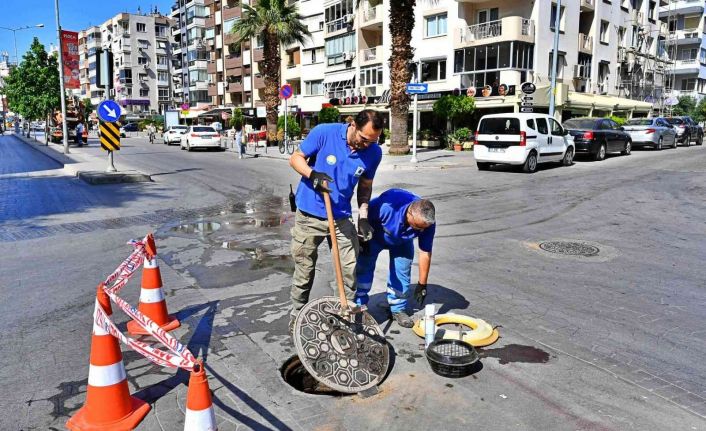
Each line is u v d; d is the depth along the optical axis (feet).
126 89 319.88
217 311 15.83
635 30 143.43
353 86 141.08
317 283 18.25
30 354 12.99
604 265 20.54
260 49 190.19
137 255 14.01
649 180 45.55
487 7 108.88
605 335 13.89
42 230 27.73
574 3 113.80
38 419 10.16
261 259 21.75
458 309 15.84
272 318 15.24
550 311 15.64
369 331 12.46
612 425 9.84
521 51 102.06
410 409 10.45
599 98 117.19
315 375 11.03
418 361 12.51
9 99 194.90
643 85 149.38
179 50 280.10
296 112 161.58
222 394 11.02
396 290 14.58
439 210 32.83
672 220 29.32
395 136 77.00
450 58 110.83
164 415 10.28
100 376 9.84
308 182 12.58
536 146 52.95
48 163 71.26
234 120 175.01
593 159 64.08
